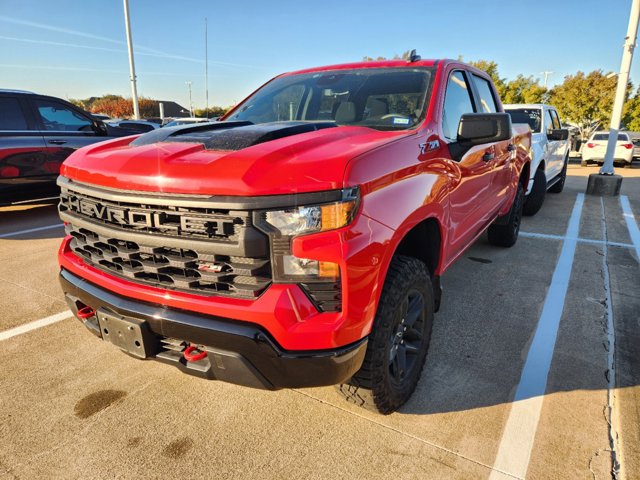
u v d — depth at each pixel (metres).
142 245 1.97
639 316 3.56
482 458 2.07
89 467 2.01
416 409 2.42
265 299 1.75
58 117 7.09
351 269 1.75
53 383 2.63
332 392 2.57
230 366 1.83
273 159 1.79
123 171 1.96
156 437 2.20
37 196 7.00
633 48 9.32
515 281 4.31
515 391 2.58
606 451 2.11
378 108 2.87
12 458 2.05
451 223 2.76
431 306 2.52
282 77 3.67
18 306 3.65
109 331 2.14
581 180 13.19
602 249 5.42
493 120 2.57
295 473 1.99
